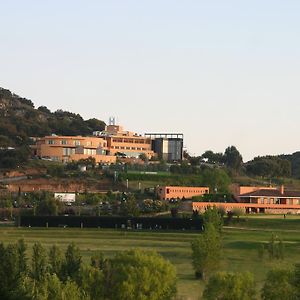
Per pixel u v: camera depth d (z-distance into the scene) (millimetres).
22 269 146625
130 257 150000
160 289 146875
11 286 115250
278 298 142000
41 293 122000
